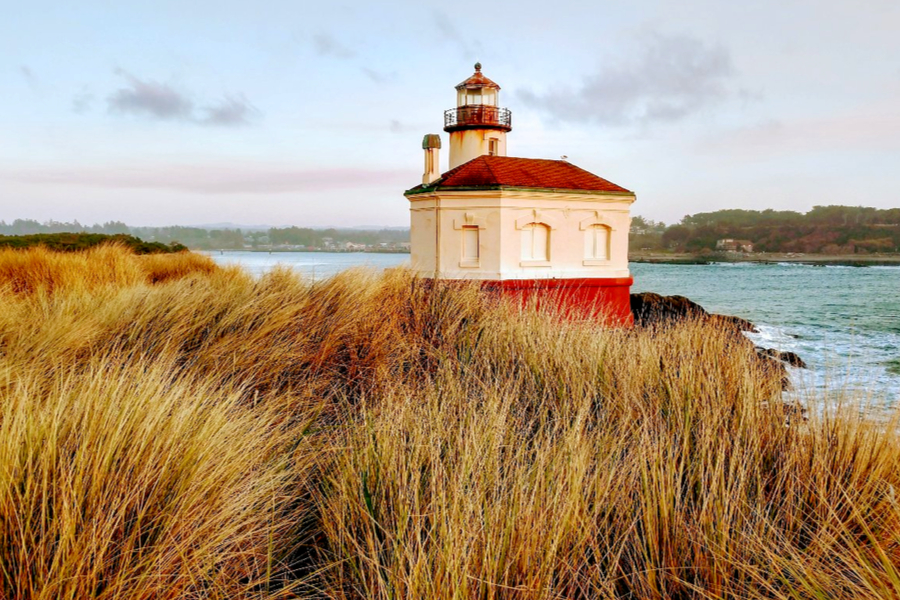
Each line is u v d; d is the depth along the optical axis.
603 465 3.19
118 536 2.39
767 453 3.74
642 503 2.93
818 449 3.50
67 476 2.42
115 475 2.50
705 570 2.68
